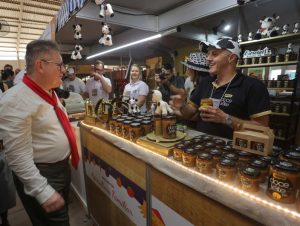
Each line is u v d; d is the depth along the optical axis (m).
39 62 1.15
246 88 1.35
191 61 2.32
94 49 7.44
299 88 3.12
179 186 0.94
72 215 2.23
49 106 1.25
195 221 0.88
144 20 4.58
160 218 1.09
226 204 0.71
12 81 3.83
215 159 0.86
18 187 1.31
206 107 1.14
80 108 2.82
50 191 1.15
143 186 1.19
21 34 7.37
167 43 5.73
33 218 1.36
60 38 6.42
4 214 1.98
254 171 0.71
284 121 3.15
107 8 2.37
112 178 1.53
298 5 3.50
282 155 0.78
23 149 1.11
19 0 4.79
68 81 3.80
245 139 0.90
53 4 5.00
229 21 4.45
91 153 1.85
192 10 3.94
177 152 0.97
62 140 1.33
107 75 5.51
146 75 4.06
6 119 1.07
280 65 3.20
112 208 1.61
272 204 0.63
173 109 1.39
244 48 3.58
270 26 3.23
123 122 1.35
